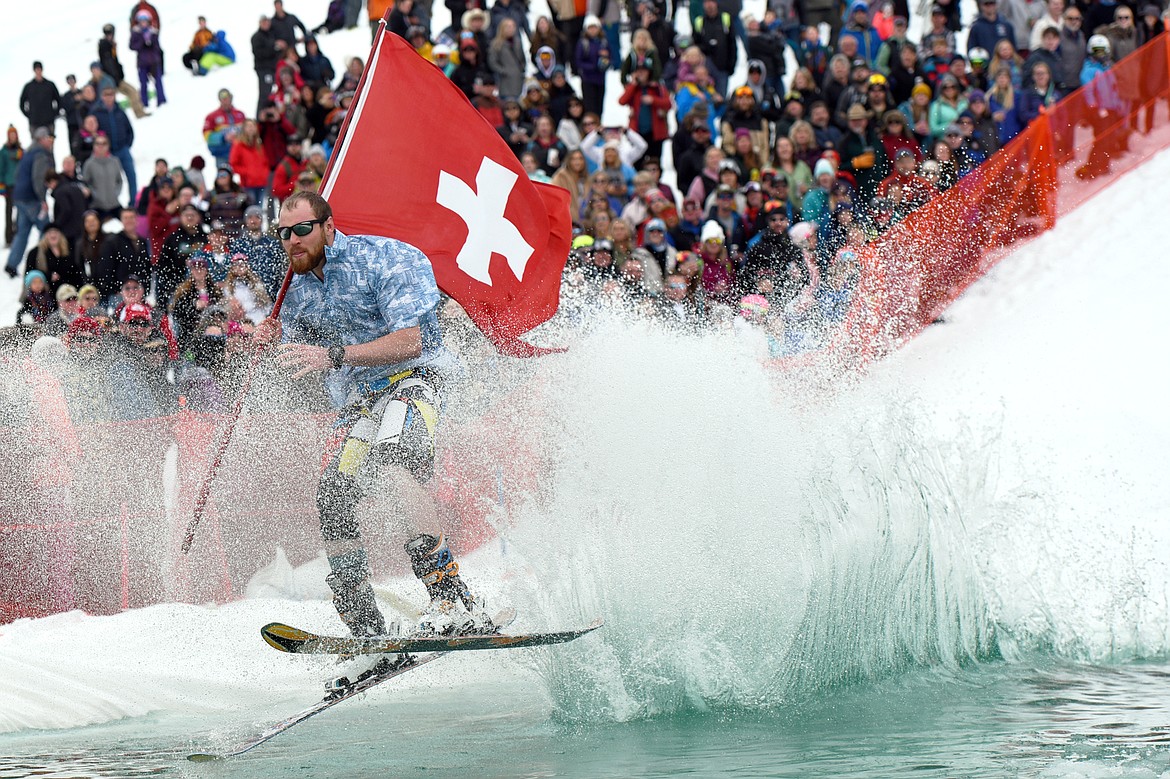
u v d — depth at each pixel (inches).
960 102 1759.4
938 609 661.3
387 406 621.0
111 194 2037.4
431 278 617.6
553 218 816.9
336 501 617.0
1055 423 1256.8
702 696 568.7
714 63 2092.8
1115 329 1471.5
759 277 1360.7
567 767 465.4
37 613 909.8
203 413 949.8
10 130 2240.4
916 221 1518.2
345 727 572.1
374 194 773.3
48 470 922.7
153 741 555.2
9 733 580.7
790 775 437.1
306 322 633.6
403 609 764.6
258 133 1955.0
